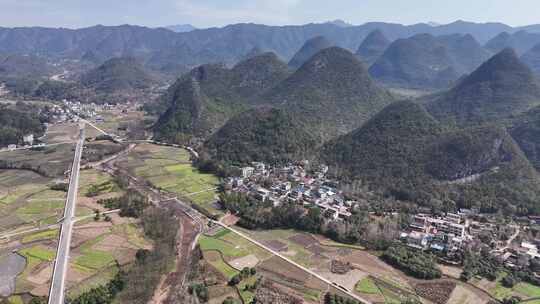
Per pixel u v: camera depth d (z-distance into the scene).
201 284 140.12
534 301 138.12
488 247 170.50
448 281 149.00
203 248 169.75
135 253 159.62
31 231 175.25
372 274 153.25
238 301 133.50
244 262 159.25
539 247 171.50
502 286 146.75
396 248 168.12
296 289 141.50
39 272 143.88
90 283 138.50
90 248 161.62
